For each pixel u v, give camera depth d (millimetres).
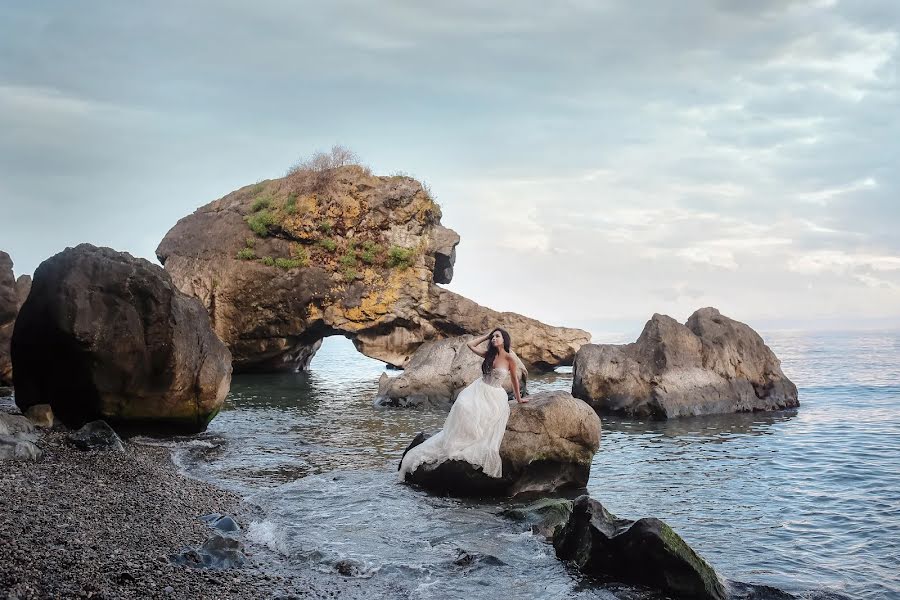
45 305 15492
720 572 9312
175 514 10438
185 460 15008
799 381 33094
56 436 14141
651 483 14164
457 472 12852
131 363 16062
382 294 35031
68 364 15617
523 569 9195
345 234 35500
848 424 20922
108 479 11758
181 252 36125
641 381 23781
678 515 11953
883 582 8930
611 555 8906
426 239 36594
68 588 7000
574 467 13641
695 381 23875
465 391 13398
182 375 16734
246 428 19859
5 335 24078
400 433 19391
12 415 14438
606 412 24031
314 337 36906
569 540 9570
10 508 9398
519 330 36750
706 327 25844
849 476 14422
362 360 53094
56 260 16031
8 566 7316
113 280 15898
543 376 35594
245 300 34375
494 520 11328
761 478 14484
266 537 10125
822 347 66250
